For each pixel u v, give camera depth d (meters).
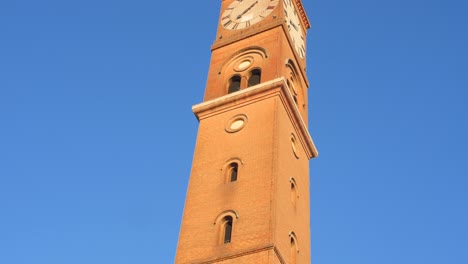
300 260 42.84
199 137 48.09
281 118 47.06
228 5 61.31
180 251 40.75
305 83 57.28
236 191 42.62
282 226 40.88
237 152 45.25
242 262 38.22
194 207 43.03
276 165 42.97
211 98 51.59
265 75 50.84
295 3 62.38
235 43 55.81
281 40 53.97
